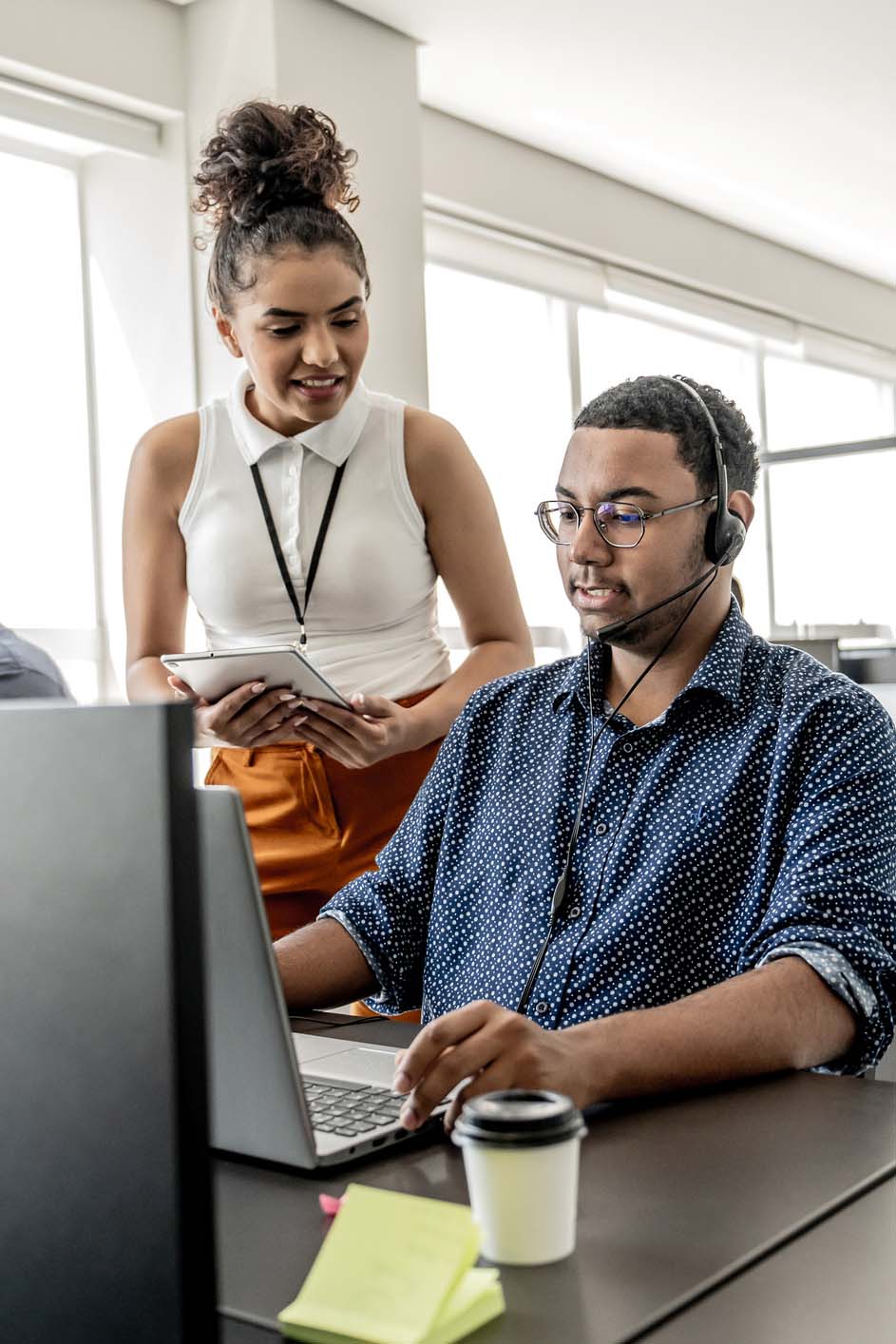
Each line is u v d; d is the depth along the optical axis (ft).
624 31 12.98
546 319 16.99
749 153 16.33
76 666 11.80
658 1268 2.21
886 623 22.68
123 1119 1.51
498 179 15.46
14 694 3.95
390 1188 2.66
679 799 3.89
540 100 14.52
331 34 11.88
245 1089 2.81
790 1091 3.20
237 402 6.44
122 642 11.91
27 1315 1.60
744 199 18.07
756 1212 2.45
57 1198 1.57
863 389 23.85
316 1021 4.25
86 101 11.14
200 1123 1.49
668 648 4.08
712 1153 2.78
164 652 6.65
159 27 11.43
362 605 6.45
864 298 22.36
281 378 6.03
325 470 6.38
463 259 15.39
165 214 11.59
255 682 5.48
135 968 1.50
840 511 22.36
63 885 1.55
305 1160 2.75
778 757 3.81
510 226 15.81
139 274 11.73
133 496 6.56
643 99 14.60
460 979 4.13
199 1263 1.48
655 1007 3.43
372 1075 3.37
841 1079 3.30
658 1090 3.12
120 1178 1.52
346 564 6.38
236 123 5.99
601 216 16.94
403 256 12.58
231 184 5.98
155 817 1.48
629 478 3.93
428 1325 1.93
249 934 2.69
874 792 3.71
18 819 1.59
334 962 4.18
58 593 11.76
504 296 16.39
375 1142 2.87
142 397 11.76
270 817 6.20
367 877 4.45
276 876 6.19
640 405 4.01
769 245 20.07
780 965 3.42
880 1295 2.11
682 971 3.78
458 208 15.10
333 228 5.97
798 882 3.58
